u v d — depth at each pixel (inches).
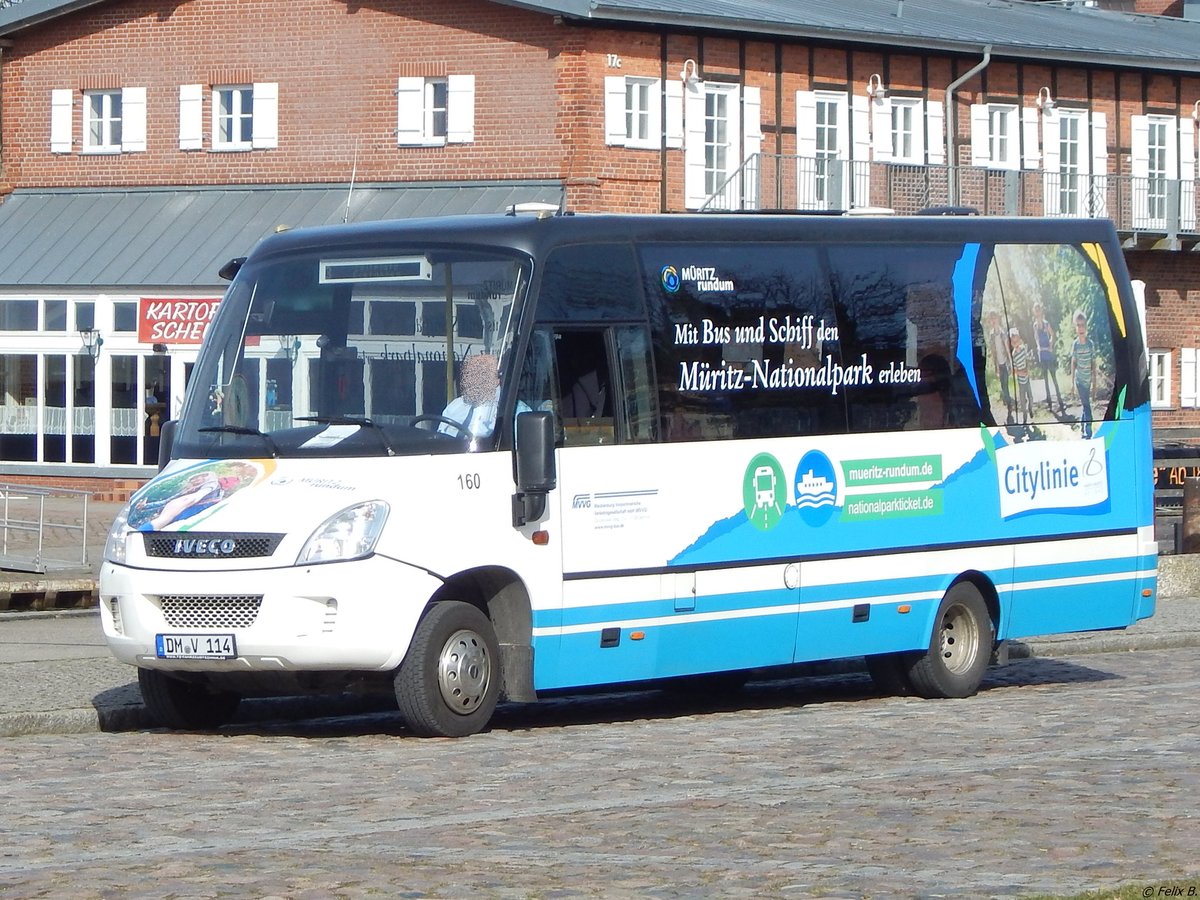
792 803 681.0
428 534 838.5
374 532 827.4
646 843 609.3
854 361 999.0
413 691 842.2
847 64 2709.2
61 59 2790.4
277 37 2628.0
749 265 960.9
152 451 2615.7
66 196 2785.4
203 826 639.8
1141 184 3051.2
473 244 880.3
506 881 551.2
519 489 857.5
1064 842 607.2
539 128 2447.1
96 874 560.4
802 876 556.7
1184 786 714.8
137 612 845.2
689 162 2519.7
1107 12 3555.6
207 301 2554.1
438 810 670.5
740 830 630.5
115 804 683.4
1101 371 1116.5
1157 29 3464.6
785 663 967.6
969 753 806.5
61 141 2790.4
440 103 2544.3
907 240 1030.4
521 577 865.5
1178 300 3112.7
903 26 2790.4
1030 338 1080.8
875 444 1003.9
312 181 2608.3
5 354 2682.1
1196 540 1726.1
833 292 995.3
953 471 1038.4
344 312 883.4
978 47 2817.4
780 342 968.9
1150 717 928.9
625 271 912.9
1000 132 2938.0
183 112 2701.8
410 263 883.4
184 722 901.2
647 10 2434.8
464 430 856.3
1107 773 745.6
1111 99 3061.0
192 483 860.0
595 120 2428.6
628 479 904.3
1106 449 1114.7
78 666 1075.3
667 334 924.0
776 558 958.4
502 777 744.3
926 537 1024.9
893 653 1037.2
